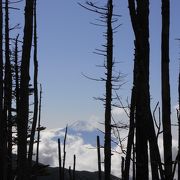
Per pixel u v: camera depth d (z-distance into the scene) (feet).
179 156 17.04
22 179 37.52
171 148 20.43
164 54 21.80
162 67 21.71
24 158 37.86
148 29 19.84
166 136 20.56
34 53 83.82
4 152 58.08
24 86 38.22
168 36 21.95
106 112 77.00
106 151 75.92
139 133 20.21
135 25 18.84
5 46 73.51
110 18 78.95
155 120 17.67
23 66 38.37
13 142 77.41
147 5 20.11
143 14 19.92
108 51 79.56
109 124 75.66
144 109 18.20
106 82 78.64
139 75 18.62
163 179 16.98
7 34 72.69
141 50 18.74
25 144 37.91
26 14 38.73
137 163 20.63
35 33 83.10
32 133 79.36
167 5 21.97
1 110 56.49
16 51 81.56
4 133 59.21
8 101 74.33
